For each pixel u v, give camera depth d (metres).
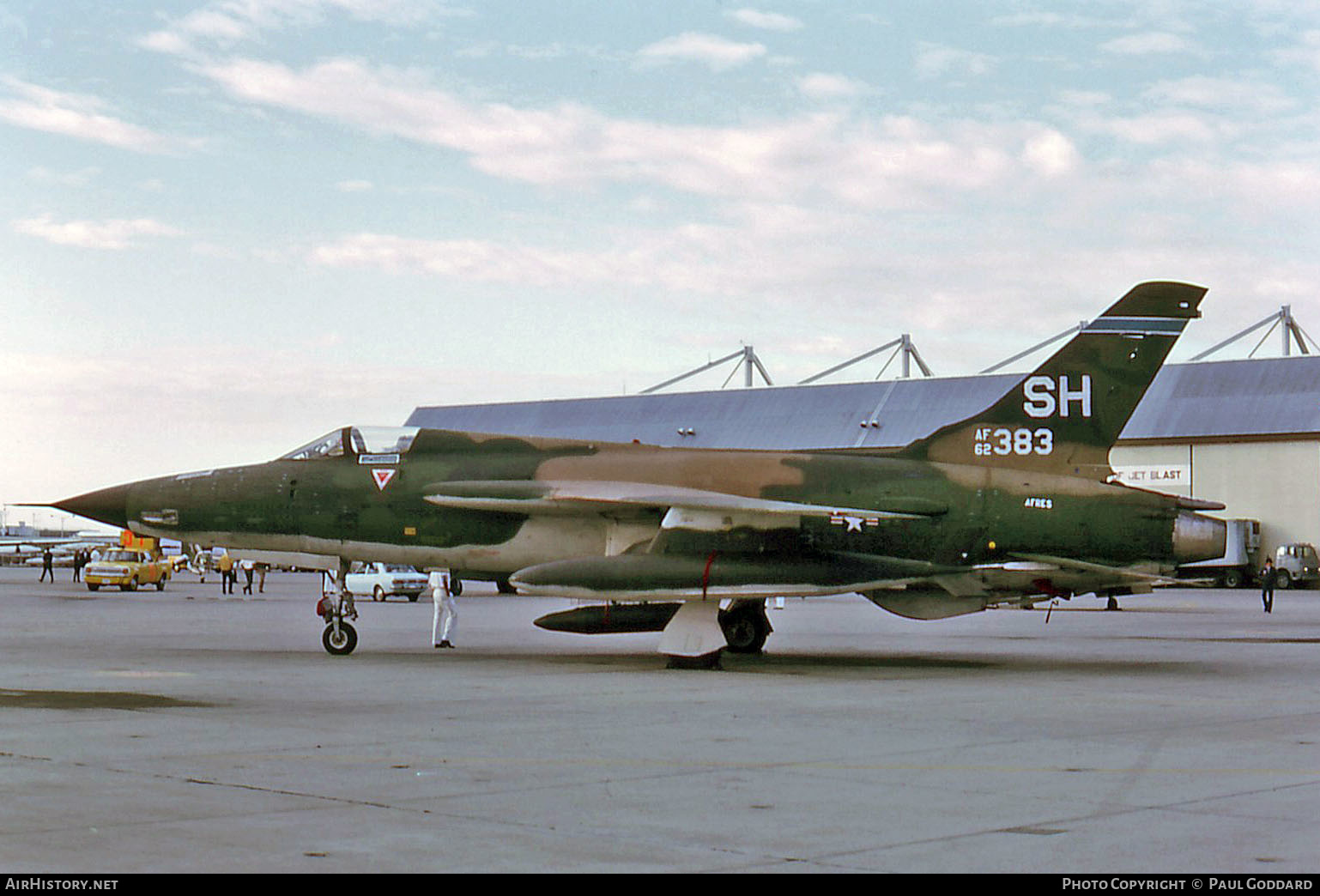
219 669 20.52
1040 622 38.28
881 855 7.96
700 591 20.67
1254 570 67.19
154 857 7.73
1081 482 22.17
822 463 22.50
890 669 21.28
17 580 76.25
